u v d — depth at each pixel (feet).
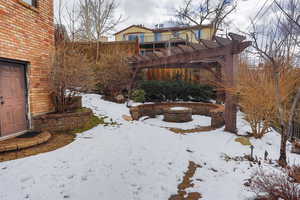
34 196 7.30
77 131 16.93
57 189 7.84
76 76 18.06
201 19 51.06
